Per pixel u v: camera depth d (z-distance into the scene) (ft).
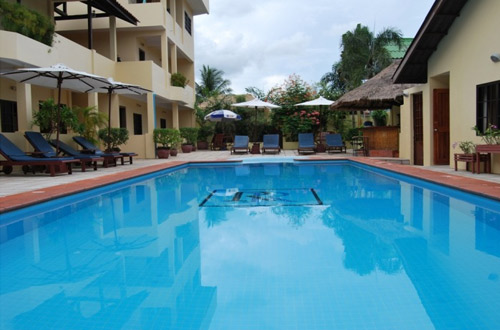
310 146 53.93
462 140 28.50
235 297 7.95
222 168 38.78
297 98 64.49
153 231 13.91
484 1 25.49
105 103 49.06
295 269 9.58
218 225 14.71
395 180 27.50
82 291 8.42
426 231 13.25
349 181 27.25
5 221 15.67
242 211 17.43
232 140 73.31
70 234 13.64
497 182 21.09
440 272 9.23
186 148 62.28
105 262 10.44
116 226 14.79
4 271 9.86
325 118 64.18
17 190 21.21
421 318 6.91
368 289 8.23
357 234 13.01
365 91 45.60
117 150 41.27
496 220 14.84
